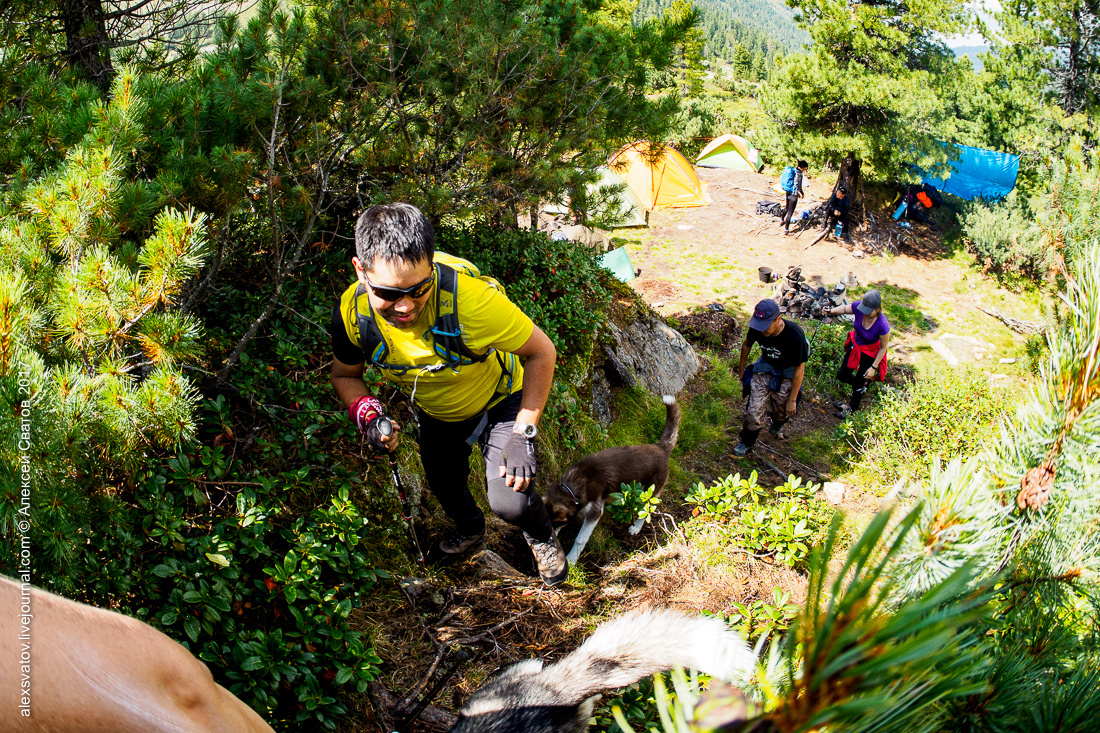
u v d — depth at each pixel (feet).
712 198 69.62
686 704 2.05
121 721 2.36
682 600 13.84
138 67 13.99
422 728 9.70
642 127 22.34
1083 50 57.00
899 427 25.00
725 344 40.01
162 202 9.60
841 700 1.90
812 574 2.07
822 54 61.00
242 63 13.64
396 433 10.35
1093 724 3.10
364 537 12.57
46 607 2.41
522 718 8.07
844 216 61.93
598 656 8.19
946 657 2.14
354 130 16.11
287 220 13.69
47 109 11.50
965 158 64.03
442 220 19.72
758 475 25.95
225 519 10.19
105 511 7.77
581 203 21.07
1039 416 3.68
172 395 7.98
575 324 23.61
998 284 56.59
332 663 9.70
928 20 59.52
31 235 8.55
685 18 22.74
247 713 2.92
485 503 16.49
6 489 6.07
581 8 22.47
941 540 3.16
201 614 9.06
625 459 18.61
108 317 7.93
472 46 17.06
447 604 12.21
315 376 14.05
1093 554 3.59
